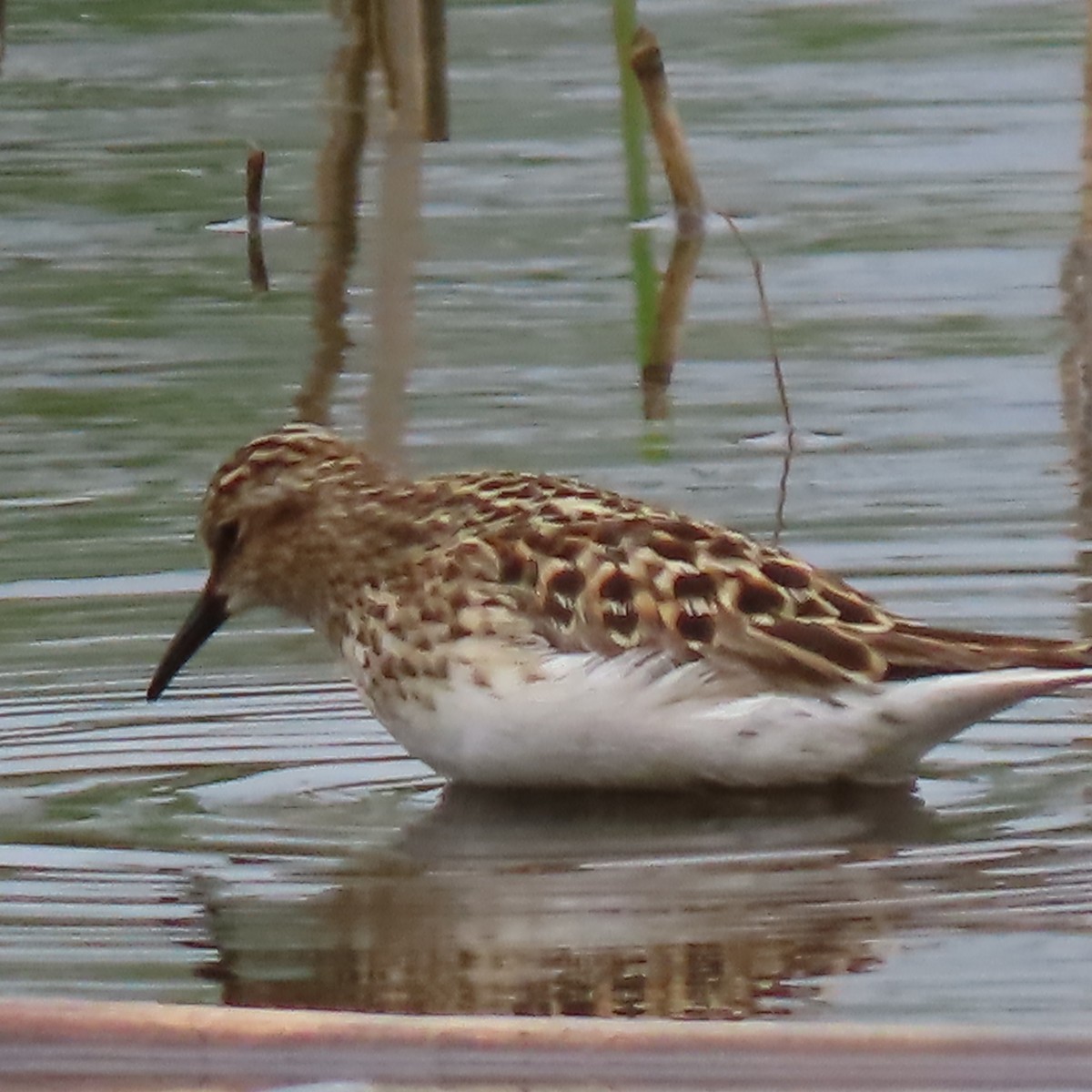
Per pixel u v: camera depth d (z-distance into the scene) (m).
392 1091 7.52
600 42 22.00
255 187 17.56
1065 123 19.95
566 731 10.56
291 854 9.84
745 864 9.62
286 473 11.61
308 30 22.03
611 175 19.14
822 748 10.47
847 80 21.08
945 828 10.04
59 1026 7.62
